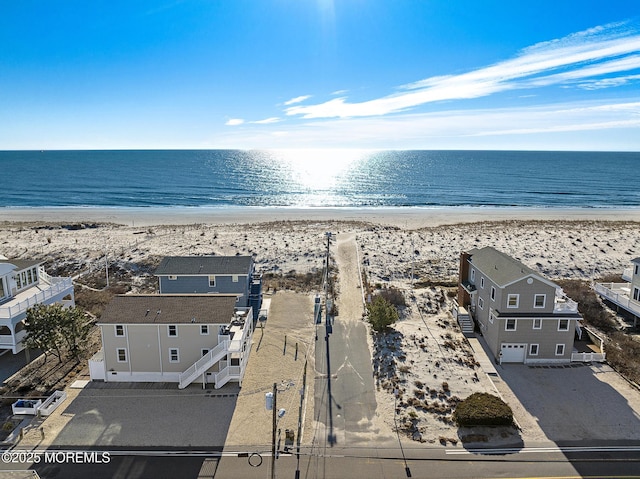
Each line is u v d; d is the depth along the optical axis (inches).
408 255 2498.8
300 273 2215.8
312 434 1047.6
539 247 2659.9
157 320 1234.0
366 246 2662.4
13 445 998.4
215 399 1184.8
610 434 1056.2
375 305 1572.3
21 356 1400.1
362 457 972.6
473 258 1663.4
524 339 1374.3
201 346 1247.5
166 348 1251.2
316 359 1386.6
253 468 933.8
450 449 1000.9
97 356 1318.9
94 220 3693.4
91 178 7214.6
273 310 1760.6
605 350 1437.0
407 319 1663.4
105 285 2078.0
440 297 1839.3
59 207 4549.7
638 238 2886.3
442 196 5546.3
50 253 2532.0
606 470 935.7
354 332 1568.7
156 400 1178.0
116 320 1235.9
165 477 905.5
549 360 1389.0
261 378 1283.2
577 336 1542.8
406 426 1075.9
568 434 1055.6
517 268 1419.8
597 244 2726.4
